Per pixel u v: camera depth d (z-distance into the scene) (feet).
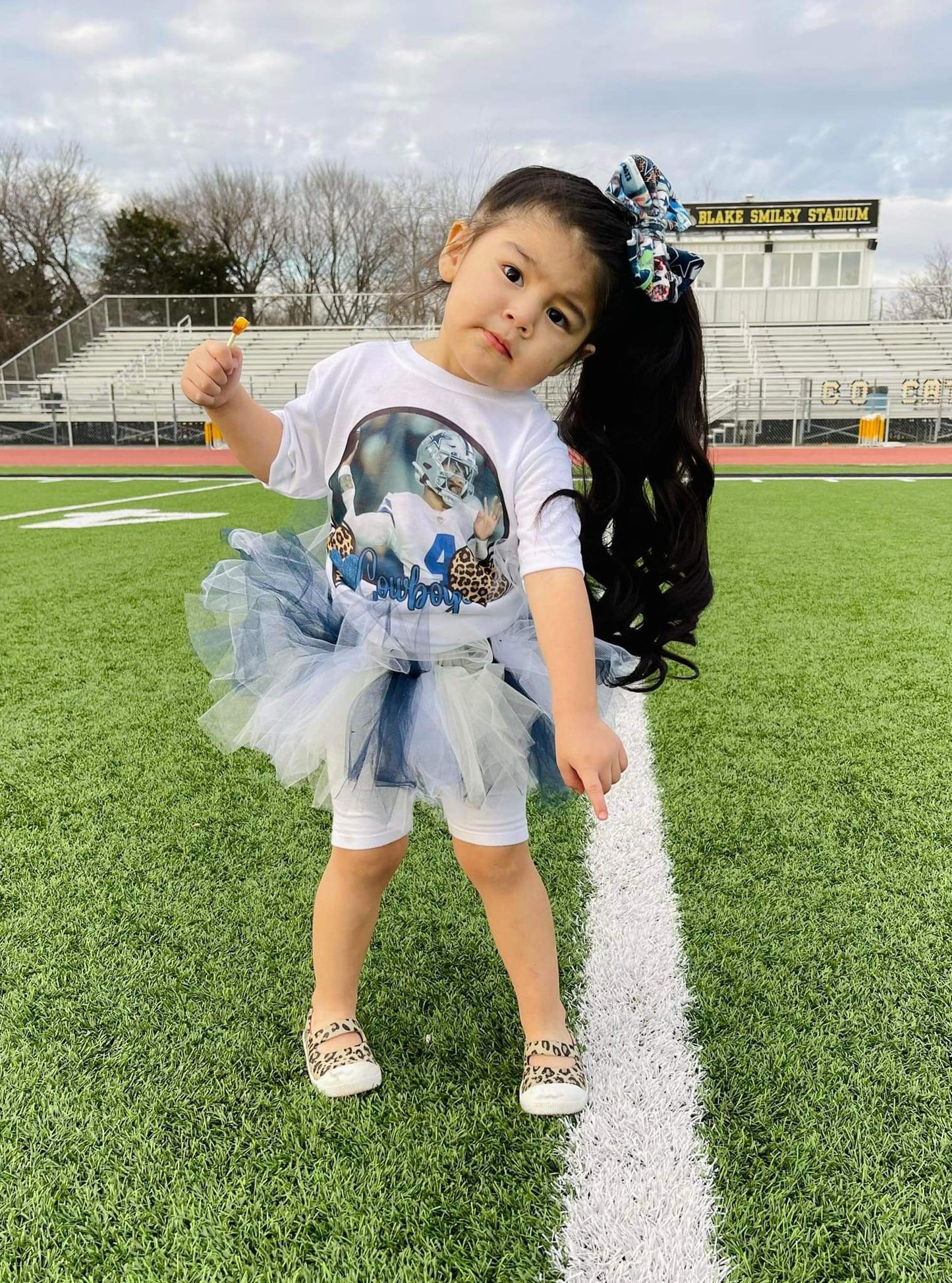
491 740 4.40
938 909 6.07
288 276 130.93
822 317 83.05
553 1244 3.67
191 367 4.24
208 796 7.74
